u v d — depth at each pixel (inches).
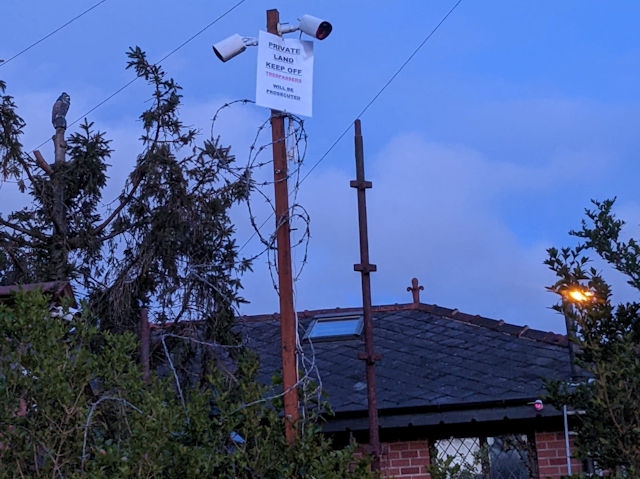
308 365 545.6
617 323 287.6
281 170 343.6
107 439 306.8
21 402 281.4
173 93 550.0
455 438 489.7
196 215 515.2
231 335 501.0
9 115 546.6
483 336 569.3
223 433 300.2
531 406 468.8
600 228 287.4
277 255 337.4
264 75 341.1
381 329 600.4
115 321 514.0
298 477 298.5
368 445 456.4
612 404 272.1
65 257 538.6
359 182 405.4
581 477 275.9
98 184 568.1
